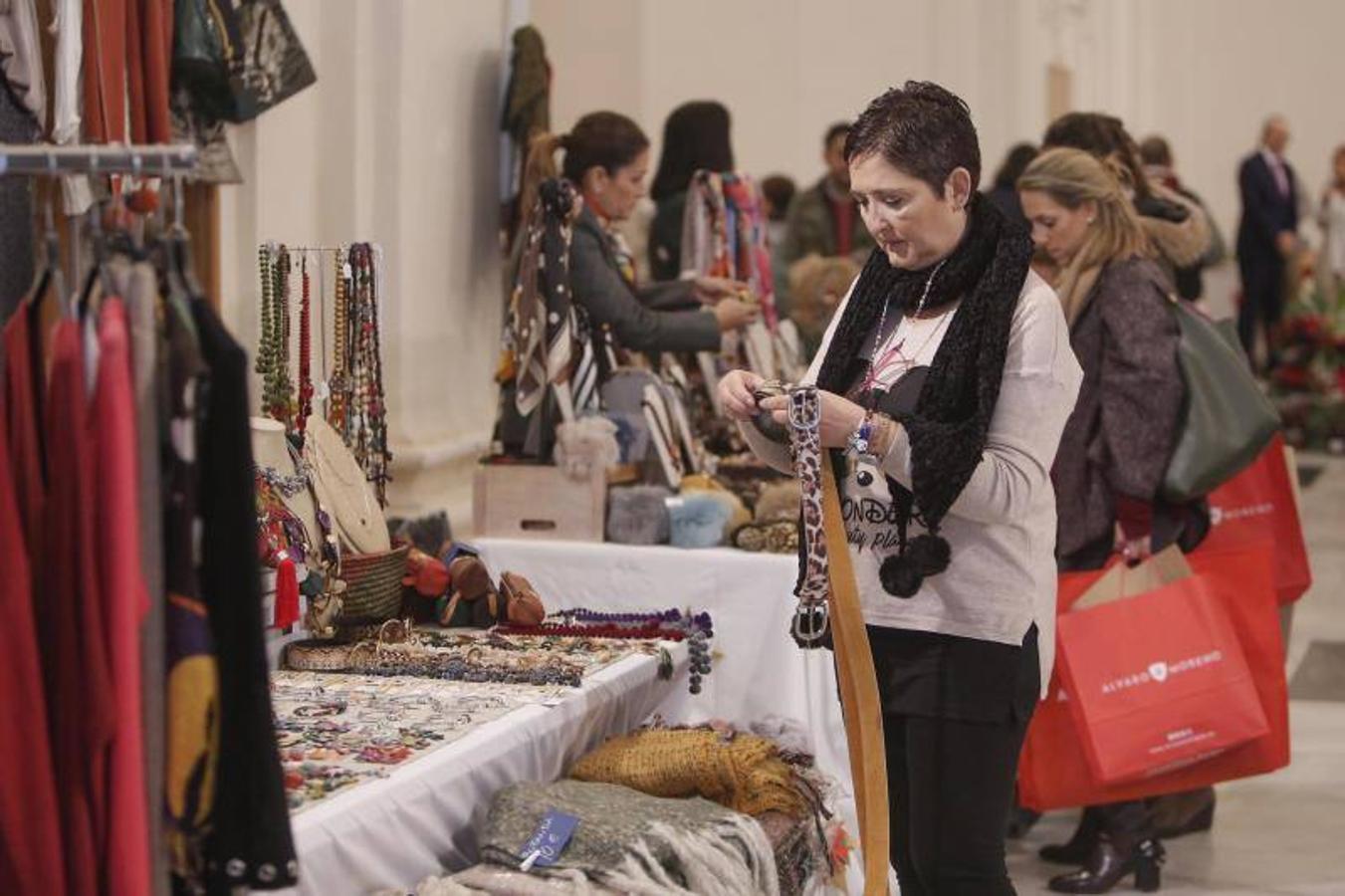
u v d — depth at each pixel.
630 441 5.59
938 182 3.42
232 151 5.26
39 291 2.71
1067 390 3.49
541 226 5.51
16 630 2.57
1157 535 5.18
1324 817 6.30
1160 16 19.70
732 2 11.18
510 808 3.78
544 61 6.61
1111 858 5.49
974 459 3.35
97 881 2.62
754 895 3.76
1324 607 9.65
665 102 10.33
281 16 5.03
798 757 4.43
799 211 9.29
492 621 4.88
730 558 5.15
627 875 3.63
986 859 3.55
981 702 3.49
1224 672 5.02
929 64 12.84
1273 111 20.48
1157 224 5.74
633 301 5.68
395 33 5.95
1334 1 20.19
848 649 3.46
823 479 3.46
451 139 6.36
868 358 3.62
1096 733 4.96
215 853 2.67
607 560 5.25
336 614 4.50
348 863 3.38
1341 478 13.89
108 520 2.54
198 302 2.65
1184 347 5.14
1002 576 3.47
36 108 4.17
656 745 4.20
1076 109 15.80
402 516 5.87
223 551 2.63
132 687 2.55
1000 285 3.45
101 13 4.23
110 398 2.54
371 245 4.71
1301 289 16.39
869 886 3.42
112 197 2.90
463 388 6.53
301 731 3.85
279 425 4.35
